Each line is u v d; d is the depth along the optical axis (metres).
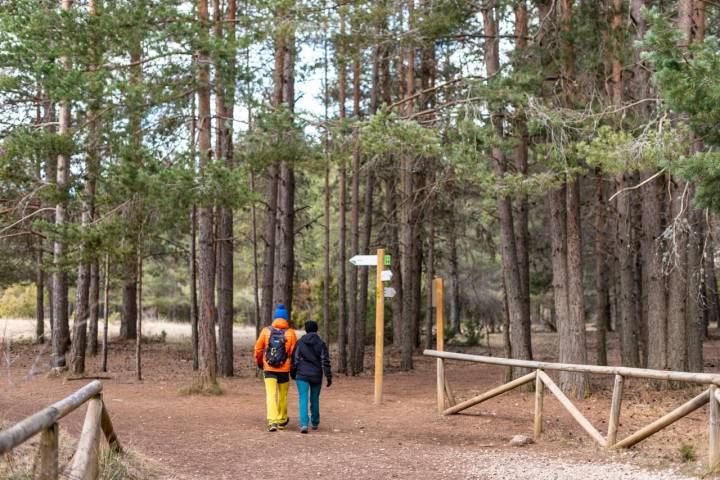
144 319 48.72
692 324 14.88
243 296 49.25
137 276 18.98
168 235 28.39
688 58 8.62
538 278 30.12
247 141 14.79
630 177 17.17
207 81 14.09
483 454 8.73
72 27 12.96
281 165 20.19
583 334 14.37
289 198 20.14
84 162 15.04
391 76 24.59
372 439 9.85
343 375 20.86
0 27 13.25
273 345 10.39
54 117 19.73
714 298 33.72
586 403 13.49
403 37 15.52
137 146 13.79
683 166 8.66
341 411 12.86
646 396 13.76
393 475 7.49
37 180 15.48
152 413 11.73
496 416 12.19
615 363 22.89
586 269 34.38
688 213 13.80
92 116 14.02
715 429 7.36
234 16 16.98
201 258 14.91
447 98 19.89
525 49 14.25
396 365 23.61
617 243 18.92
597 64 13.98
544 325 45.12
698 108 8.26
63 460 6.52
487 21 15.93
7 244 22.86
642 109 14.21
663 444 9.03
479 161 13.62
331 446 9.17
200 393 14.55
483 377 19.75
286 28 14.29
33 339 27.06
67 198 15.44
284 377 10.50
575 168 12.61
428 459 8.38
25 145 13.82
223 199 13.31
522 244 18.05
